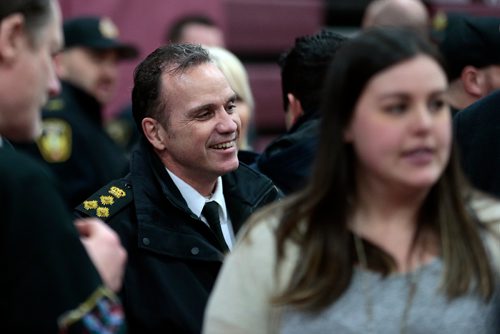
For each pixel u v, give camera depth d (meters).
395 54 2.29
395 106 2.30
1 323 2.21
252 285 2.41
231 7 9.19
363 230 2.41
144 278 3.32
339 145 2.38
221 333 2.42
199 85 3.47
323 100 2.41
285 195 3.91
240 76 4.77
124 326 2.39
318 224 2.38
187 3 8.69
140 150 3.58
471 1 9.45
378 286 2.34
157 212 3.42
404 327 2.30
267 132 9.42
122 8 8.30
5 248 2.21
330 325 2.32
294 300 2.33
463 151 3.67
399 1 6.21
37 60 2.43
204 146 3.47
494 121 3.62
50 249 2.24
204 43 6.93
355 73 2.33
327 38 4.14
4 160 2.27
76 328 2.24
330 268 2.34
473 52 4.42
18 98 2.42
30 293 2.20
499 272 2.41
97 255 2.49
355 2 9.98
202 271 3.39
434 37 6.03
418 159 2.30
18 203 2.23
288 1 9.54
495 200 2.52
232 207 3.64
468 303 2.34
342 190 2.38
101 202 3.43
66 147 5.79
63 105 5.87
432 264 2.37
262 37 9.40
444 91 2.32
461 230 2.40
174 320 3.26
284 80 4.23
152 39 8.45
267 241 2.43
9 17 2.38
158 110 3.51
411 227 2.43
